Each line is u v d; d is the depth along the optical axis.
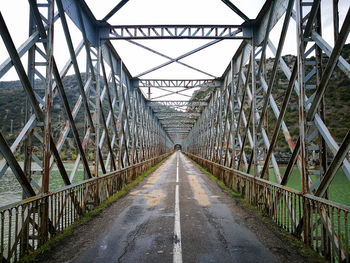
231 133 11.43
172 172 19.39
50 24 4.73
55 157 5.11
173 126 43.44
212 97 18.80
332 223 3.54
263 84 7.08
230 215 6.37
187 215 6.36
